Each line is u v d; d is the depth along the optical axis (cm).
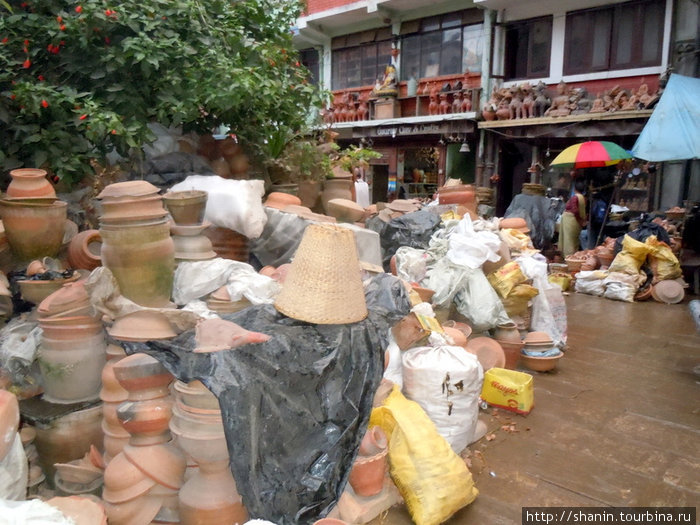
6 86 410
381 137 1609
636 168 1165
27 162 403
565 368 521
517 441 376
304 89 562
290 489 251
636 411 426
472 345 450
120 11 420
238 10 582
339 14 1581
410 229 569
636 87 1197
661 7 1152
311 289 281
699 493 316
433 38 1510
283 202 465
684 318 716
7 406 227
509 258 523
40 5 431
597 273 862
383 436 296
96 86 431
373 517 287
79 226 411
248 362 246
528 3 1320
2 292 312
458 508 289
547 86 1327
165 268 313
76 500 221
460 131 1391
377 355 298
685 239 902
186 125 536
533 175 1379
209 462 249
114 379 279
